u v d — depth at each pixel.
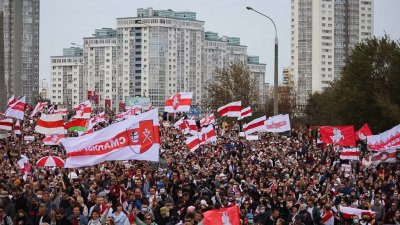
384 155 41.59
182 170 35.84
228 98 137.00
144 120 24.72
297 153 57.97
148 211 24.73
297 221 26.11
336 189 37.00
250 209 29.27
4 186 28.19
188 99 57.97
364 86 88.50
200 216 22.83
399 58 88.00
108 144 24.64
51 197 27.70
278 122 56.03
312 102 138.25
